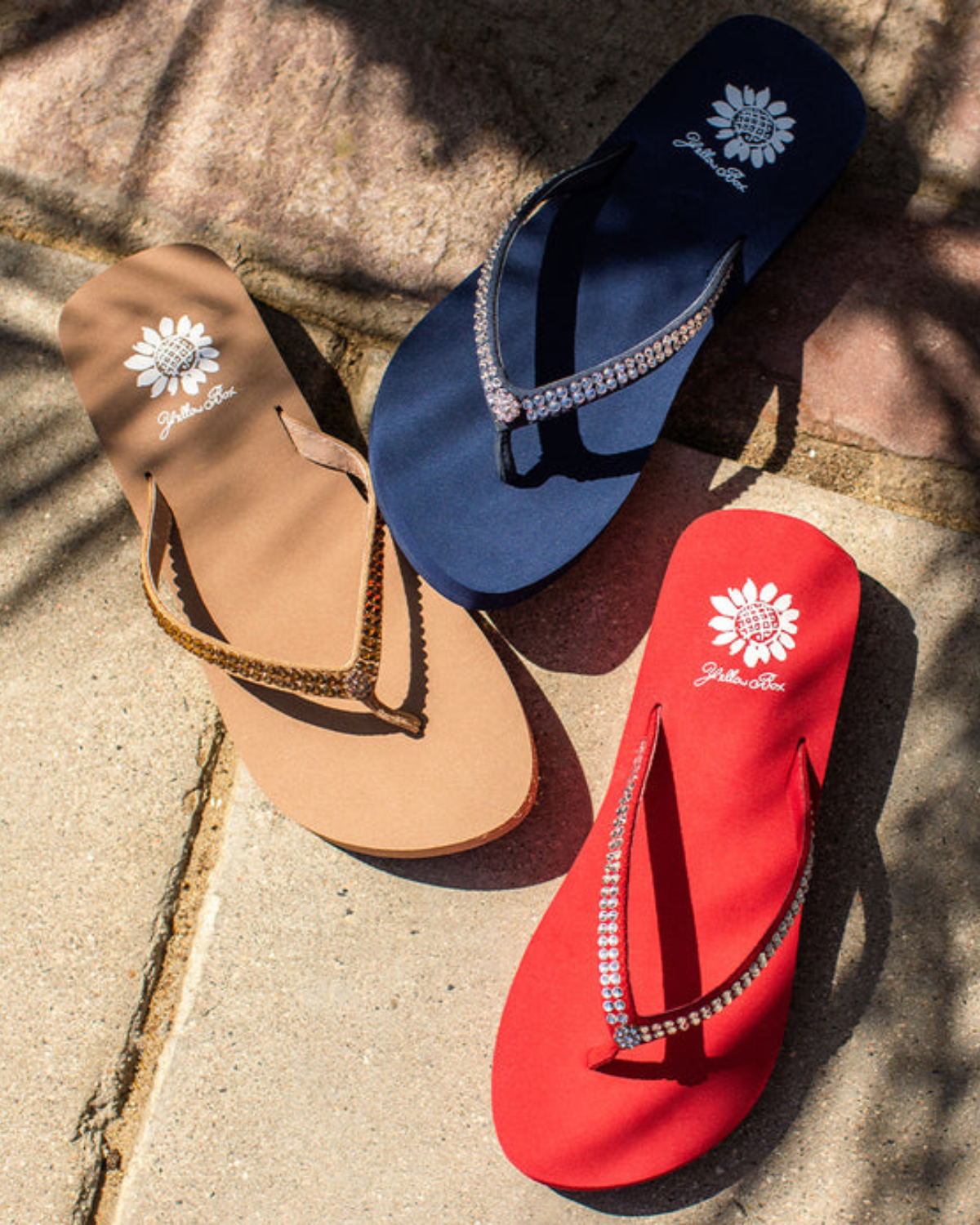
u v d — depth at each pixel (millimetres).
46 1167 741
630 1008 679
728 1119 708
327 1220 727
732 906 724
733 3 829
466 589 740
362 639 726
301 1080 740
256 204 829
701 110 797
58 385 820
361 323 816
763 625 748
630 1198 721
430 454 761
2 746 782
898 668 761
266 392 790
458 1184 727
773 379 792
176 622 731
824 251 802
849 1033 731
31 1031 753
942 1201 716
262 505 780
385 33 838
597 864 734
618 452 763
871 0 825
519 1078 714
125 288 804
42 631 794
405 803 738
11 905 765
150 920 761
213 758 776
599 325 781
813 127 792
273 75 840
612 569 781
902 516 777
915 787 750
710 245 782
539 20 834
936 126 812
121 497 806
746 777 734
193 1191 733
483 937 749
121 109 846
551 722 768
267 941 753
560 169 818
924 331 791
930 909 740
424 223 819
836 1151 722
